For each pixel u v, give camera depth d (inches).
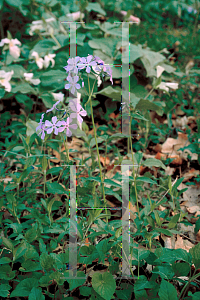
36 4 169.2
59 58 139.8
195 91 174.2
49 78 127.6
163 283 45.8
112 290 47.1
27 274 61.0
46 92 123.0
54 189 66.7
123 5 208.8
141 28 246.2
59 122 52.9
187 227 77.2
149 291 50.6
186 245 71.3
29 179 79.8
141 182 77.7
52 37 143.2
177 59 213.9
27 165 68.4
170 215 82.5
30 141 71.9
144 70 157.9
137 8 263.1
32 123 82.2
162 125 131.8
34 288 47.4
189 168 106.2
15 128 117.0
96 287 47.2
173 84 105.0
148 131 120.9
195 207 85.7
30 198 77.4
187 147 101.2
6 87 111.9
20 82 127.6
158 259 52.0
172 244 70.9
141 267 62.4
